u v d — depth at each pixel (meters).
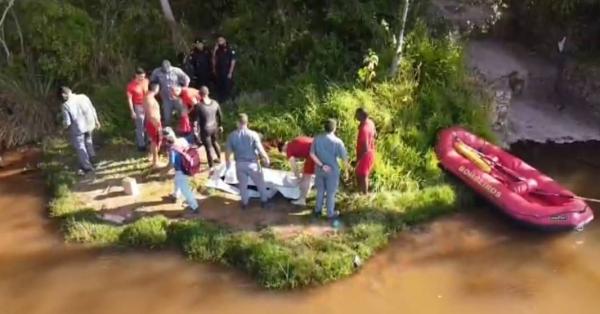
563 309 8.48
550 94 13.78
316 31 12.83
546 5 13.56
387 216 9.84
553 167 11.73
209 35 13.59
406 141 11.12
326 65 12.31
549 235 9.77
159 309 8.34
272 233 9.29
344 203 9.98
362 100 11.30
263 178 9.74
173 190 10.25
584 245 9.61
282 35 12.89
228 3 13.82
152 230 9.34
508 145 12.40
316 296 8.55
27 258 9.20
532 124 13.00
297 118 11.33
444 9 13.33
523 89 13.58
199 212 9.74
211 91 12.18
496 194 9.94
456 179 10.63
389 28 12.38
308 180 9.66
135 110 10.83
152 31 13.16
